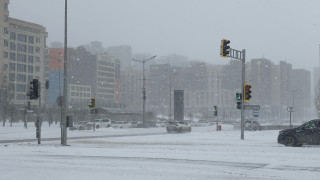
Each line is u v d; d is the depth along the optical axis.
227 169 12.08
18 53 129.62
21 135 39.19
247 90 29.02
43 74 138.75
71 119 23.28
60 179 10.35
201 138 30.36
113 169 12.08
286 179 10.37
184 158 14.94
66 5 24.39
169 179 10.27
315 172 11.51
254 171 11.70
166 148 19.64
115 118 92.00
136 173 11.28
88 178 10.46
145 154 16.44
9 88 82.00
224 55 27.77
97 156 15.73
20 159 14.79
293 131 21.27
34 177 10.66
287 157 15.17
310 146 21.30
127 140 28.33
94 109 47.62
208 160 14.30
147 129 60.00
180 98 69.88
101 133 45.56
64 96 23.62
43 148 19.84
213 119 141.50
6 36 123.62
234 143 23.98
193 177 10.61
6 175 11.01
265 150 18.22
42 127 59.66
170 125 48.19
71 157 15.45
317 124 20.86
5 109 62.75
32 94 24.95
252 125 53.03
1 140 30.39
